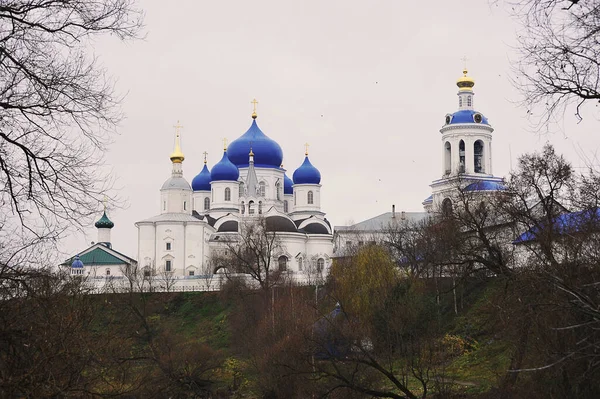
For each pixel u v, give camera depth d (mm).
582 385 43219
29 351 31703
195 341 133375
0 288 31547
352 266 119312
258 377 94500
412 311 88062
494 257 75188
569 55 28062
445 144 192000
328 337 79125
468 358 85062
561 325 41781
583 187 64875
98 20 28219
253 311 135250
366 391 66562
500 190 103250
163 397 69188
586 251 45031
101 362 40562
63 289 39656
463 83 194250
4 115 28547
